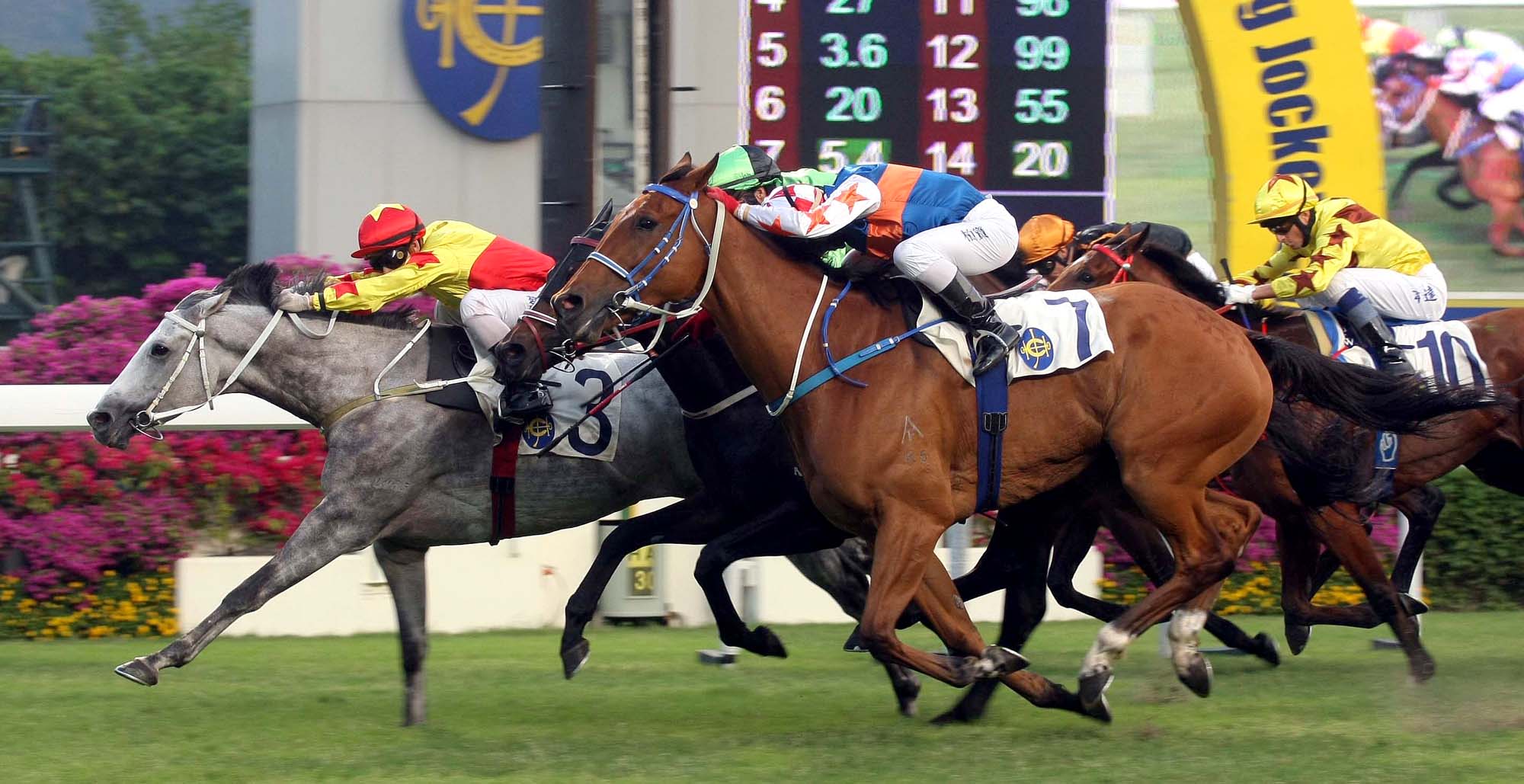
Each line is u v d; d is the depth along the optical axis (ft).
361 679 33.47
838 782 23.18
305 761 25.07
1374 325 31.65
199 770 24.54
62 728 27.96
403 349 28.66
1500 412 32.42
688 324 27.99
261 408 36.60
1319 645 38.34
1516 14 71.41
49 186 114.93
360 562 40.52
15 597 39.73
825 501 25.76
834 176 27.66
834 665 35.53
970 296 25.36
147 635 39.70
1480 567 44.75
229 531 41.86
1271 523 43.91
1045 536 28.66
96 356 43.42
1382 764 23.99
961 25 47.34
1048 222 34.60
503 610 41.39
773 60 46.96
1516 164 69.67
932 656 25.39
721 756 25.09
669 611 41.98
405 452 27.84
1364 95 50.88
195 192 120.16
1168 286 31.04
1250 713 28.86
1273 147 51.01
